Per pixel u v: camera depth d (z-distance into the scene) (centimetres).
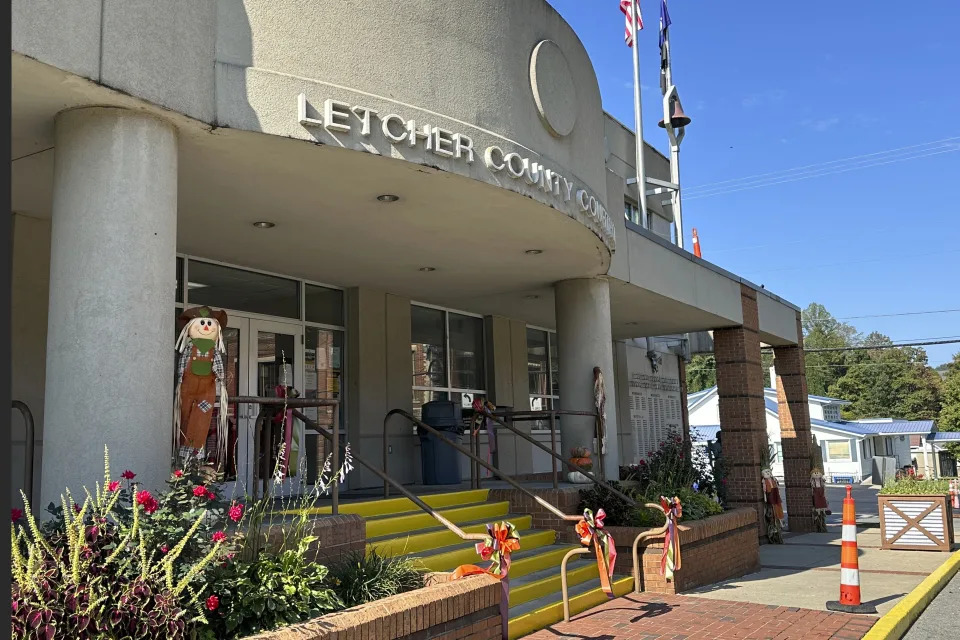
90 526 439
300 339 1171
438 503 984
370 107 683
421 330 1416
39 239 832
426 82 729
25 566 396
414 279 1212
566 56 933
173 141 605
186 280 1008
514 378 1608
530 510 1027
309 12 661
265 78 633
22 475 793
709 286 1556
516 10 841
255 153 671
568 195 884
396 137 693
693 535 995
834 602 855
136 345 558
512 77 821
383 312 1298
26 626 363
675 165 1988
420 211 857
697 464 1403
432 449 1223
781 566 1269
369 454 1230
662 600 882
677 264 1430
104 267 557
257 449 650
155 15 575
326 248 1008
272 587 482
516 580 836
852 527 857
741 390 1691
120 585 405
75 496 533
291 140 643
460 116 755
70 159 571
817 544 1619
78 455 539
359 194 793
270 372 1116
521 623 708
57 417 549
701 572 1012
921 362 8669
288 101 640
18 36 495
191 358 598
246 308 1096
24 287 813
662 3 2075
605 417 1182
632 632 729
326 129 655
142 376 559
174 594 417
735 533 1144
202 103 602
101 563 421
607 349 1213
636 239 1289
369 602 530
